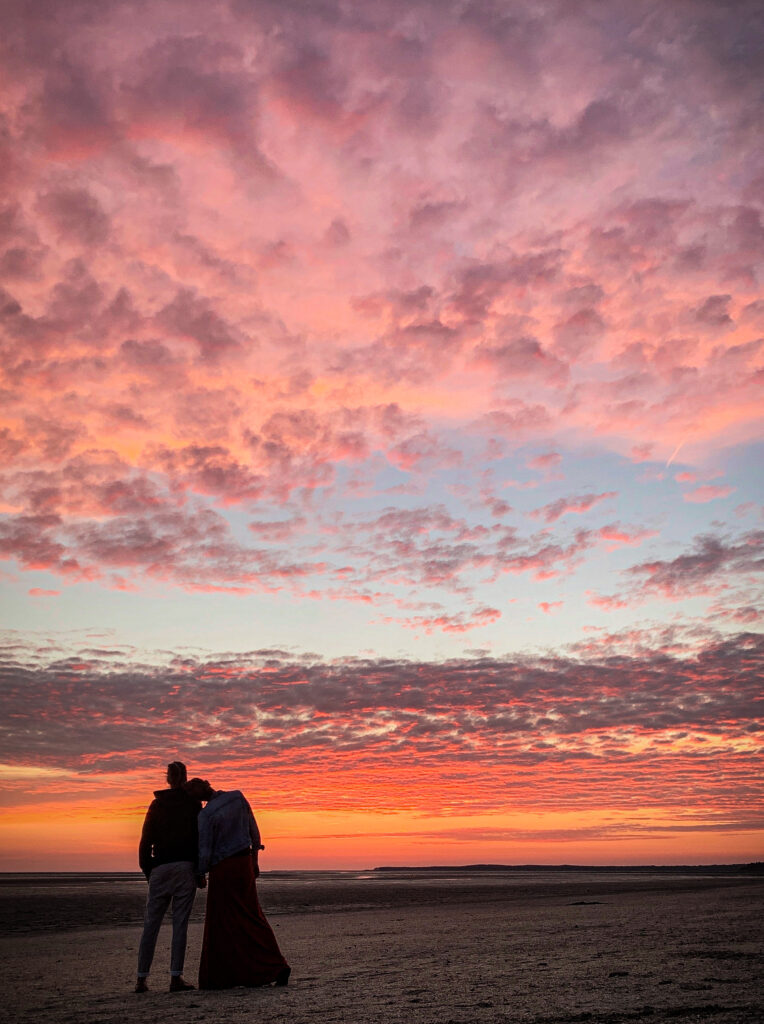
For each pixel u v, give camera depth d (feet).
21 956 43.16
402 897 131.75
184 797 28.19
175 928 27.09
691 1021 16.99
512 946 37.32
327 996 22.57
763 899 79.15
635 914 59.62
